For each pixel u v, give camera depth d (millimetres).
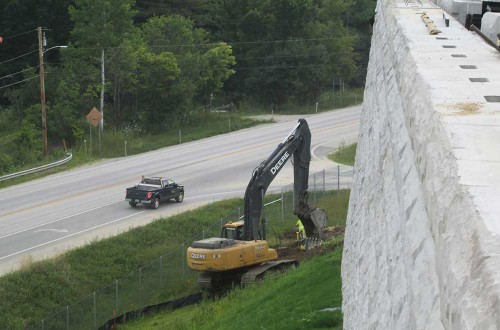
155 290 95000
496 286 10977
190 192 149375
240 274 89312
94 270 100625
